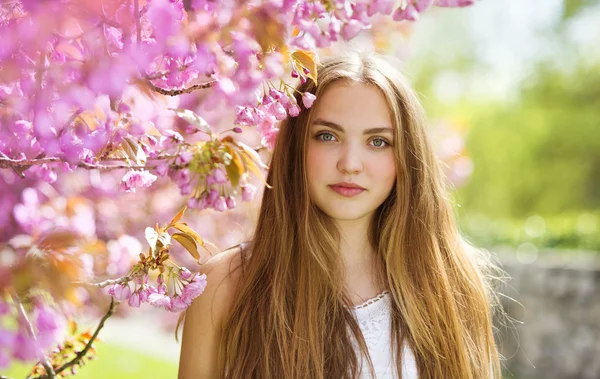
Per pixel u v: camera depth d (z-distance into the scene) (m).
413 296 2.24
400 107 2.24
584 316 6.80
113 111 1.49
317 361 2.10
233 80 1.47
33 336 1.24
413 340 2.20
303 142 2.16
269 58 1.46
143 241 3.51
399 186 2.24
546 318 6.98
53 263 1.26
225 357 2.16
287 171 2.25
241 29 1.40
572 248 7.82
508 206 16.00
